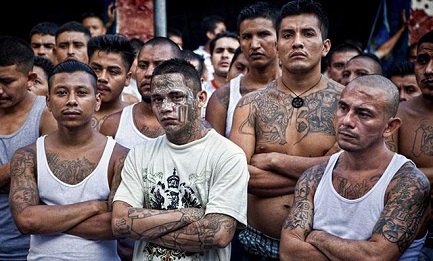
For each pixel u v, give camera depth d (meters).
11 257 4.46
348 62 5.72
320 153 4.07
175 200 3.70
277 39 4.25
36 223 3.80
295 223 3.63
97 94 4.11
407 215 3.38
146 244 3.75
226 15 10.80
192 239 3.55
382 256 3.34
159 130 4.58
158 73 3.75
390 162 3.55
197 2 10.77
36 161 4.02
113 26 7.83
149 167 3.76
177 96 3.69
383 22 8.07
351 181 3.59
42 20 10.84
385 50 8.06
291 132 4.12
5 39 4.49
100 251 3.91
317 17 4.13
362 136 3.49
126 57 5.05
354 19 10.48
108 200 3.89
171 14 10.80
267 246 4.22
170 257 3.66
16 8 10.76
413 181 3.44
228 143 3.75
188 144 3.72
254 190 4.09
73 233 3.85
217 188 3.64
